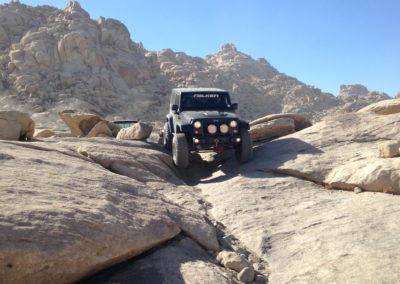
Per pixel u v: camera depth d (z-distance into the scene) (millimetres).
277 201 6871
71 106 59438
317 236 5328
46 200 4281
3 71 66562
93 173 5891
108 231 4156
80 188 5023
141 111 67000
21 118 9016
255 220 6109
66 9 84312
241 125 9609
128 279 4152
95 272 4121
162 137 12875
